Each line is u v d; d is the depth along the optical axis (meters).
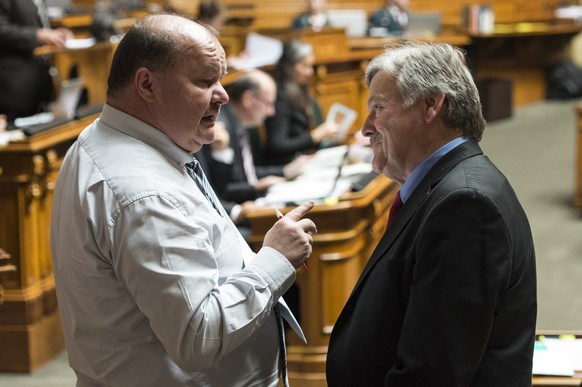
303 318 5.63
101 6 10.18
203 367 2.76
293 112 7.89
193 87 2.83
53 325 6.45
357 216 5.73
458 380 2.64
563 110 16.94
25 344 6.15
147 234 2.72
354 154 6.86
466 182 2.75
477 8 16.69
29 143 5.91
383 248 2.96
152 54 2.82
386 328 2.88
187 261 2.73
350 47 12.38
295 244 2.96
